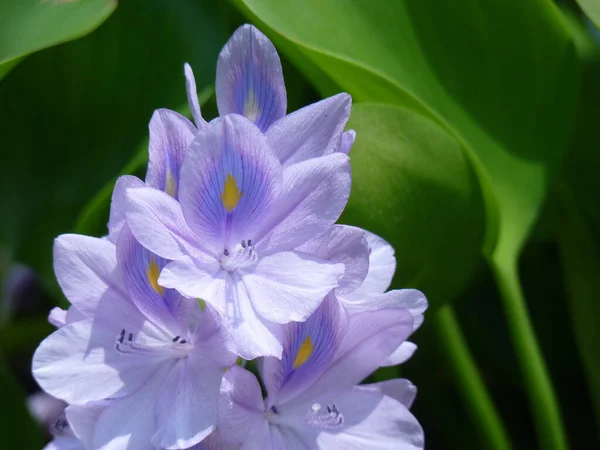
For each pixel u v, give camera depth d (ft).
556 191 1.96
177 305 1.52
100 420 1.51
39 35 1.69
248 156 1.51
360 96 1.83
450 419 2.04
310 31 1.75
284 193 1.52
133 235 1.50
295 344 1.53
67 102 1.86
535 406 1.82
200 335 1.51
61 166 1.87
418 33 1.83
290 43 1.77
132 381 1.52
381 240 1.61
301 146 1.53
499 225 1.81
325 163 1.51
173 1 1.84
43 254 1.89
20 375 2.11
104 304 1.52
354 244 1.52
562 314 2.04
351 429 1.55
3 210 1.89
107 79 1.85
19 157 1.88
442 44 1.84
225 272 1.53
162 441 1.48
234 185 1.52
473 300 2.08
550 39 1.82
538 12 1.81
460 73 1.85
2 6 1.73
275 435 1.54
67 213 1.87
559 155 1.86
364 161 1.74
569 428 2.03
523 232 1.85
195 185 1.50
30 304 2.24
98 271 1.52
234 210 1.53
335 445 1.54
